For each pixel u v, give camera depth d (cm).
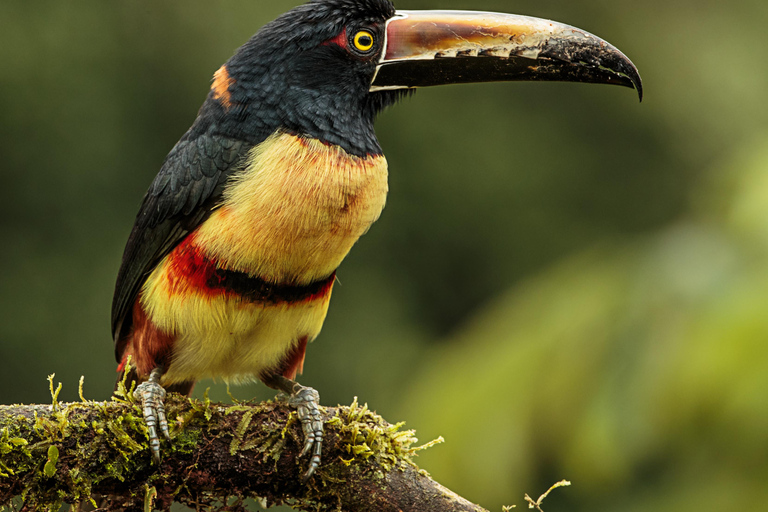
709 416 998
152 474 706
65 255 2112
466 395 1205
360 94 859
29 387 2027
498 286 2358
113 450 689
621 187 2467
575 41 898
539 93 2488
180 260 810
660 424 1027
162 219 837
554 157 2438
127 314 919
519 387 1162
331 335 2234
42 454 669
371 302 2275
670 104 2473
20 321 2047
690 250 1106
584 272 1226
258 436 724
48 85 2139
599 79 904
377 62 865
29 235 2111
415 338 2258
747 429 971
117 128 2178
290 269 802
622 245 1259
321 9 849
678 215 2441
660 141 2492
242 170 804
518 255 2381
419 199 2372
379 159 832
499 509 1143
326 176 791
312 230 788
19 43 2127
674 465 1065
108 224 2145
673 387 1016
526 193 2411
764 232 1030
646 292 1105
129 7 2209
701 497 1016
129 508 726
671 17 2533
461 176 2380
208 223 798
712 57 2494
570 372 1127
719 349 991
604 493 1128
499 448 1144
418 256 2364
